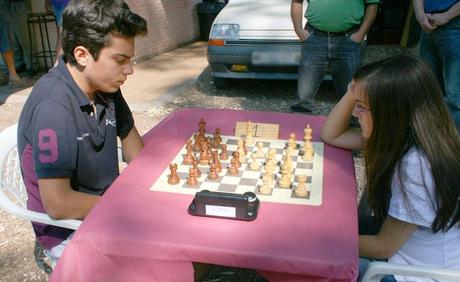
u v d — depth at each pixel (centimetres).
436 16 301
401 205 124
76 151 147
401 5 765
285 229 120
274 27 450
